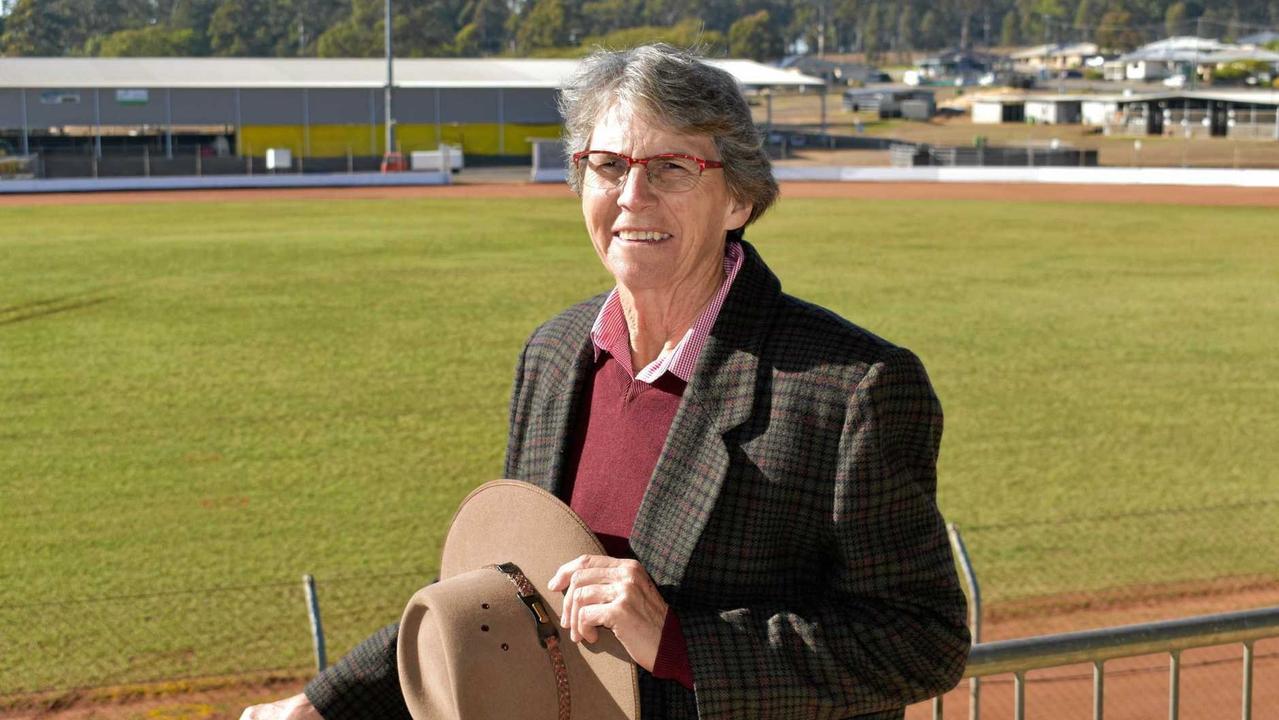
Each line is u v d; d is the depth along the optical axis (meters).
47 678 7.62
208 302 22.67
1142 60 137.38
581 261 28.50
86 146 63.06
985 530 10.60
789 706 1.77
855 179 57.41
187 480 12.02
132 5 186.50
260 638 8.26
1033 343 19.03
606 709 1.79
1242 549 10.10
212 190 52.00
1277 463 12.70
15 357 17.89
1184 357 17.95
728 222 2.07
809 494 1.83
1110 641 2.62
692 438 1.92
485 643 1.74
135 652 8.01
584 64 2.07
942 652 1.85
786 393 1.86
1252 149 69.19
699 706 1.75
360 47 176.25
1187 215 39.94
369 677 2.19
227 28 180.38
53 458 12.78
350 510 11.11
